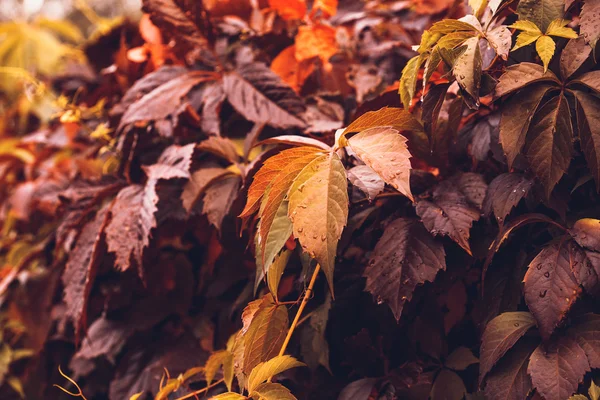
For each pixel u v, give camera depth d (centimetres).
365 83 93
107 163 98
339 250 79
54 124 133
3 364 109
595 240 69
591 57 72
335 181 68
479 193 75
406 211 77
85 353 92
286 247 76
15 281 112
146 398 88
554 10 71
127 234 83
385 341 78
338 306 79
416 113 80
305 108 86
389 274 73
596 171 70
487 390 71
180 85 90
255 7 100
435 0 101
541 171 70
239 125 92
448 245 75
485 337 71
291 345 81
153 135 95
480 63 70
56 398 103
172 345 91
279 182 68
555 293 69
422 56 73
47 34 169
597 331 69
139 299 95
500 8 74
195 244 97
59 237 94
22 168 132
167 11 91
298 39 93
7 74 163
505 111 71
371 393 77
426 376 76
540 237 75
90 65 127
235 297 91
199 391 79
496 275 75
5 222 129
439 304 77
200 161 91
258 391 71
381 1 107
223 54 97
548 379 68
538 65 71
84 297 86
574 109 72
